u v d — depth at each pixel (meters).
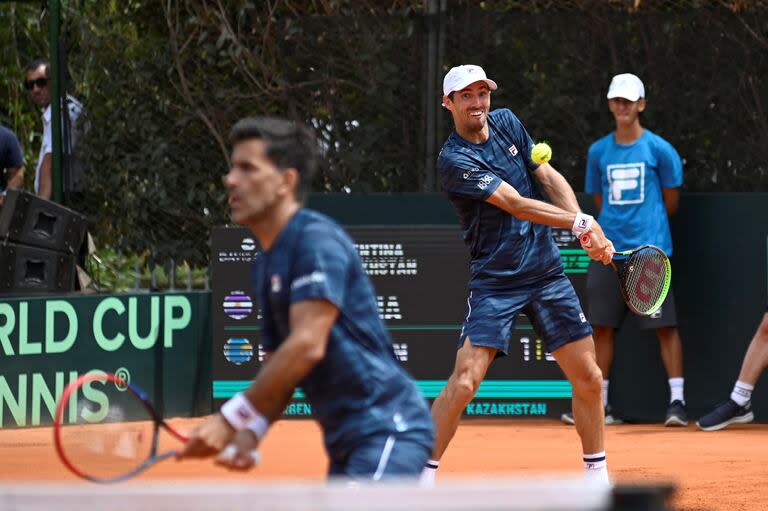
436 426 18.72
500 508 7.38
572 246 29.83
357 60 30.98
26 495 7.47
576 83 30.69
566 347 18.91
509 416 30.30
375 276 30.30
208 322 31.42
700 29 30.55
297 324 9.88
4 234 28.81
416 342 30.22
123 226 32.72
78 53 32.53
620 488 7.35
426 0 30.62
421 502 7.38
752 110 30.59
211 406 31.34
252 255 30.55
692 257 30.27
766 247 29.94
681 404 29.36
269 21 31.61
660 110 30.73
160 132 32.44
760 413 29.86
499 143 19.27
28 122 36.16
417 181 30.84
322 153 31.20
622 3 30.62
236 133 10.34
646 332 30.41
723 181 30.80
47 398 29.20
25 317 28.88
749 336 30.08
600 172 29.64
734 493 20.00
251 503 7.38
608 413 30.38
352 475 10.23
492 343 18.69
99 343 29.86
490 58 30.62
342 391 10.34
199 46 32.06
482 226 18.97
